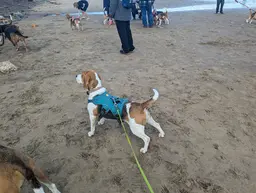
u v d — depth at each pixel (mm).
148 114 1424
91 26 4914
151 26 4730
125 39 3037
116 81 2359
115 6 2828
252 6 6934
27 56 3143
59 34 4254
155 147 1485
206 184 1235
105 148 1487
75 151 1468
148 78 2426
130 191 1205
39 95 2123
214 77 2432
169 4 7805
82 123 1729
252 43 3559
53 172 1318
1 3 7855
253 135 1591
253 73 2523
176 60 2926
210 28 4469
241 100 2006
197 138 1562
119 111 1390
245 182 1246
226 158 1398
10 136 1607
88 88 1457
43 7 8039
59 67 2752
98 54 3178
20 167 917
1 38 3691
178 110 1866
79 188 1224
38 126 1706
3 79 2467
